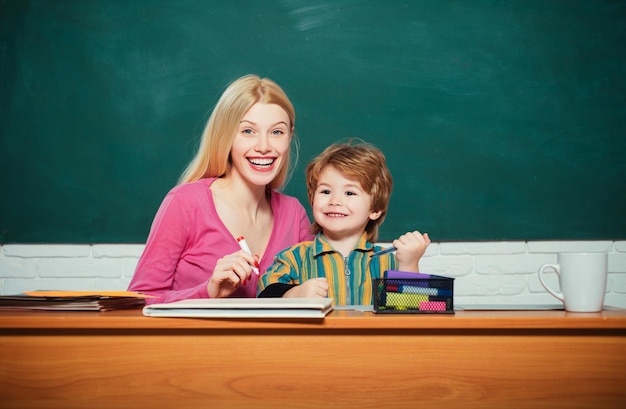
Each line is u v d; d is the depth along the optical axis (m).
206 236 1.75
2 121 2.65
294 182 2.63
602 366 0.94
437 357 0.93
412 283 1.02
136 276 1.71
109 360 0.94
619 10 2.66
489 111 2.64
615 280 2.60
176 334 0.94
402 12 2.66
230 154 1.83
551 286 2.61
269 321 0.92
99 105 2.65
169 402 0.93
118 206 2.63
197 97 2.65
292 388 0.93
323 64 2.65
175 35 2.66
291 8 2.66
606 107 2.64
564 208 2.63
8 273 2.62
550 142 2.64
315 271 1.58
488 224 2.63
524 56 2.65
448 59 2.65
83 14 2.67
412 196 2.63
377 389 0.93
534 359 0.94
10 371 0.94
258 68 2.65
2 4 2.67
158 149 2.64
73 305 1.08
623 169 2.63
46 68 2.66
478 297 2.61
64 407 0.94
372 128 2.64
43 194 2.64
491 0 2.66
